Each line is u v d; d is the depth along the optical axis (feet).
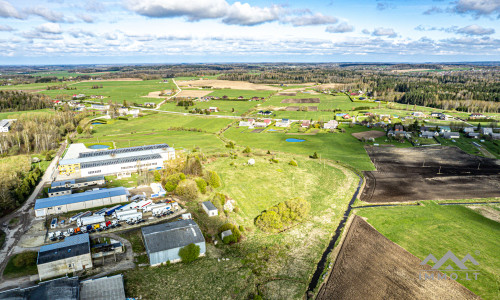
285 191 318.24
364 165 401.49
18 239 219.20
